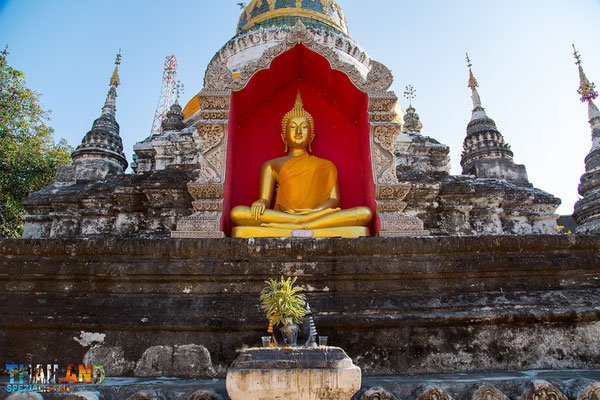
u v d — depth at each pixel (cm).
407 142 1484
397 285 575
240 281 568
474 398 389
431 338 528
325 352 351
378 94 834
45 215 1233
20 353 516
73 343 518
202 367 504
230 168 841
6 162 1966
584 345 538
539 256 602
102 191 1189
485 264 588
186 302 549
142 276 562
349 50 1847
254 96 934
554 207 1246
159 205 1067
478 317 532
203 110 812
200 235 708
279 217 800
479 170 1480
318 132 1015
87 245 565
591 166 1472
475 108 1739
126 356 511
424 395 393
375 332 530
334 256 584
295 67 961
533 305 555
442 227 1114
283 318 418
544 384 396
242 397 331
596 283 600
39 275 559
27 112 2106
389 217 750
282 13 1994
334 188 908
